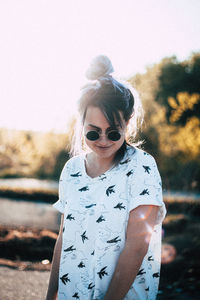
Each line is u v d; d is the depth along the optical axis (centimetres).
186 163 844
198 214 824
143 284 110
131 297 108
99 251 108
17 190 1331
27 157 2117
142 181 109
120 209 109
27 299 242
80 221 115
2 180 1889
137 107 120
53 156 1988
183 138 757
